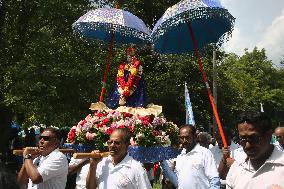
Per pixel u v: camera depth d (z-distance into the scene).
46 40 18.64
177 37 8.98
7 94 17.08
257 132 3.52
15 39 19.56
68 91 19.20
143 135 7.30
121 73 8.50
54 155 5.66
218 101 36.09
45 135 5.72
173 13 7.58
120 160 5.21
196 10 7.47
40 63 18.52
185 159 6.77
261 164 3.62
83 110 20.05
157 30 7.72
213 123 28.72
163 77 28.78
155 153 7.46
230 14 7.64
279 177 3.48
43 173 5.50
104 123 7.58
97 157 5.29
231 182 3.79
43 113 19.31
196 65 28.89
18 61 19.19
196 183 6.62
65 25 19.59
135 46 9.09
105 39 9.84
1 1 19.30
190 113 11.04
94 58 20.22
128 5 26.44
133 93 8.37
